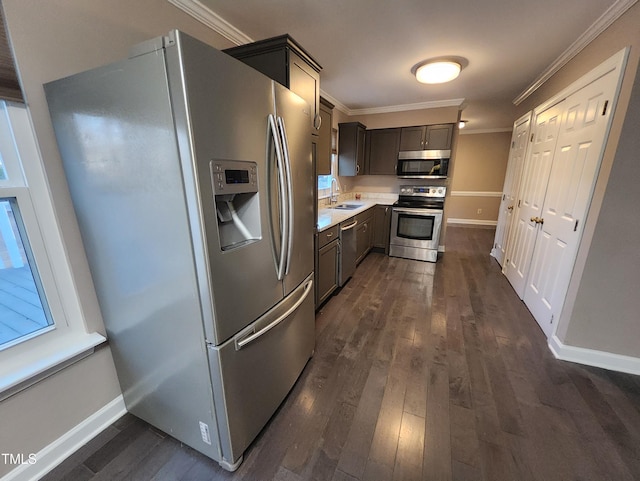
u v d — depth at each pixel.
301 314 1.71
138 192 1.02
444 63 2.43
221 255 1.02
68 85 1.04
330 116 2.75
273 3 1.67
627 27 1.58
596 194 1.75
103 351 1.42
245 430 1.27
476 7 1.71
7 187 1.07
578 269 1.87
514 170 3.63
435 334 2.29
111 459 1.30
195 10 1.67
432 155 4.07
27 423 1.17
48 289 1.22
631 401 1.60
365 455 1.31
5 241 1.11
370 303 2.85
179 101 0.84
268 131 1.20
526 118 3.26
